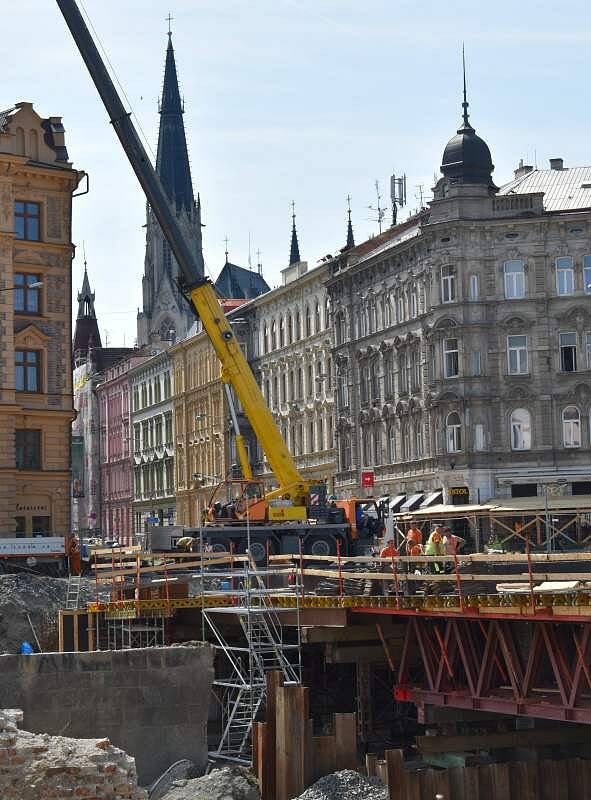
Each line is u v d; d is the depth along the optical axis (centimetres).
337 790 3641
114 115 6250
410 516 6188
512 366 9312
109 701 3841
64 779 2920
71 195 7994
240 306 13738
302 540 5966
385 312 10375
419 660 4431
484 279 9350
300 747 3803
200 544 5278
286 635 5050
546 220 9269
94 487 19500
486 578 3641
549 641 3534
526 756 4109
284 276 12812
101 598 5597
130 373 17550
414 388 9844
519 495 9194
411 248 9800
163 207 6200
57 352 7869
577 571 4128
